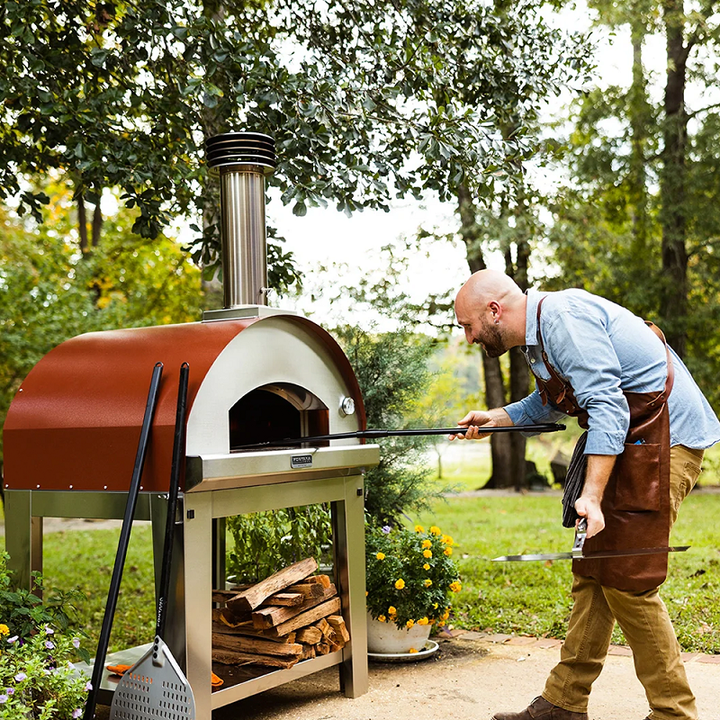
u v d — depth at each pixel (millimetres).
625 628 2535
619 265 14305
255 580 4129
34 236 14164
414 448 4891
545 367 2609
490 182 4207
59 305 11289
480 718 2904
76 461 2812
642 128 13734
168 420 2580
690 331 14547
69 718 2549
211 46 3562
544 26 4723
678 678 2471
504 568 6004
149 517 2615
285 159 3814
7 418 3027
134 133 4066
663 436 2494
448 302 12453
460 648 3916
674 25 12719
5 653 2596
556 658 3701
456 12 4520
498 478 15211
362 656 3240
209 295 6711
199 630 2547
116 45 4094
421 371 4953
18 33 3414
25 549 2955
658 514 2473
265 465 2736
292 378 3014
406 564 3697
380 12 4664
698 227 13680
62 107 3545
